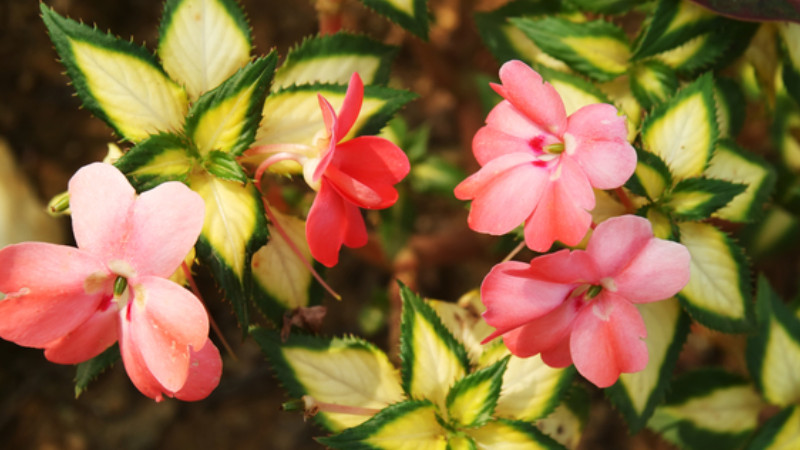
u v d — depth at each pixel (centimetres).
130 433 75
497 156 49
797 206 65
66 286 46
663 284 46
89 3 81
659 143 53
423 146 69
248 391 78
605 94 55
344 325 80
